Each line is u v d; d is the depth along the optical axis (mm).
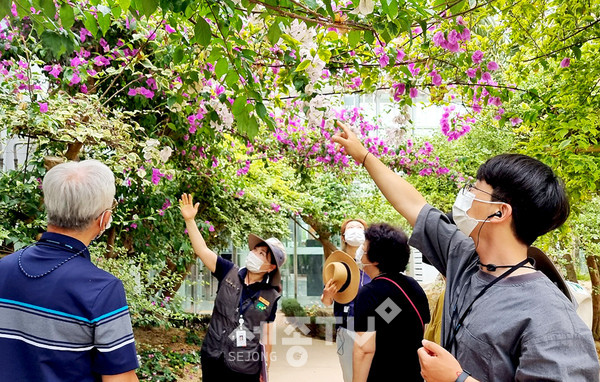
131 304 3652
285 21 2039
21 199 3166
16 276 1358
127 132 3164
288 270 12125
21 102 2797
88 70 3484
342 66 3229
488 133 7453
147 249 4684
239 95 2252
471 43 3592
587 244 6934
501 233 1159
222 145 5582
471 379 1018
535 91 3861
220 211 6117
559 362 937
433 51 3152
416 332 2227
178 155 4848
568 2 3559
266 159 5352
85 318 1327
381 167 1578
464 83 3271
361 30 2145
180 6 1851
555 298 1033
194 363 6117
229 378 3006
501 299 1087
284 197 8008
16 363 1305
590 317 1958
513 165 1155
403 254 2334
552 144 3641
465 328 1125
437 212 1474
